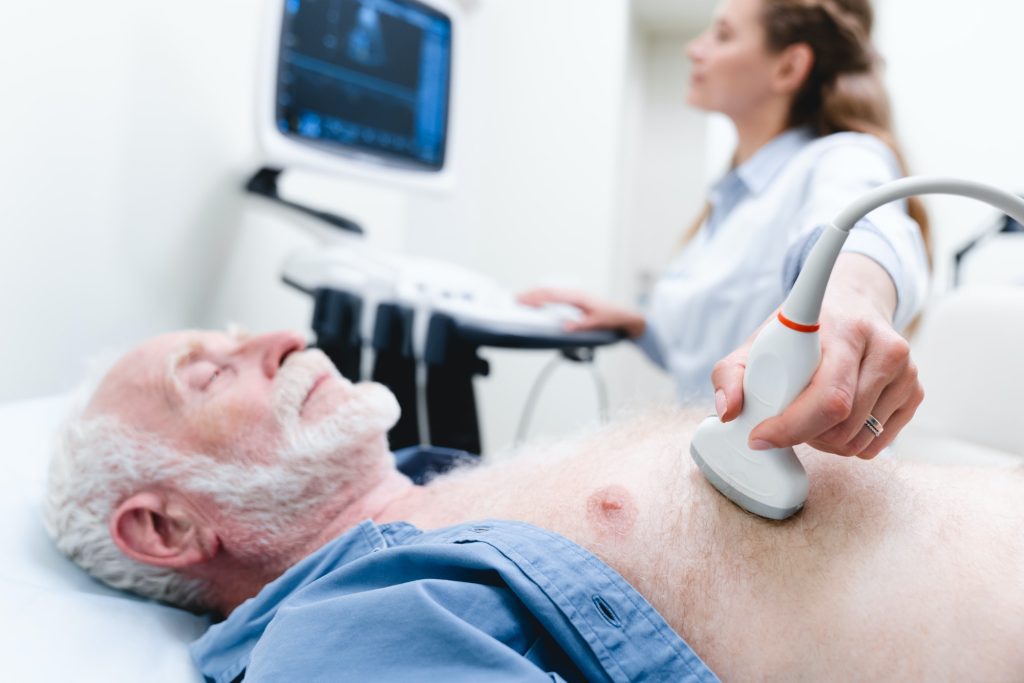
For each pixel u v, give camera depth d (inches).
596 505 22.2
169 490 28.1
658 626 18.9
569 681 19.2
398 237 75.0
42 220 38.6
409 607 18.3
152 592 29.4
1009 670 17.2
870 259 24.2
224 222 52.9
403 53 54.1
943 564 18.7
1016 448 39.2
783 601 19.0
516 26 78.2
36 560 28.4
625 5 76.7
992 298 41.9
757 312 45.2
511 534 20.7
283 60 45.9
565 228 78.0
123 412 28.7
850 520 19.7
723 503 20.5
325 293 44.4
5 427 33.6
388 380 44.4
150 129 45.5
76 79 39.9
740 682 18.8
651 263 129.0
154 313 47.1
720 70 47.6
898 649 17.9
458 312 42.9
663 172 127.8
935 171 81.0
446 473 35.1
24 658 22.6
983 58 78.2
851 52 44.6
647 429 25.7
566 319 48.8
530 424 80.3
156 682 23.5
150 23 44.7
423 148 56.9
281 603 23.0
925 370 44.2
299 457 28.1
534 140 78.3
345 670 17.9
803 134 46.8
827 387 16.4
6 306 37.0
